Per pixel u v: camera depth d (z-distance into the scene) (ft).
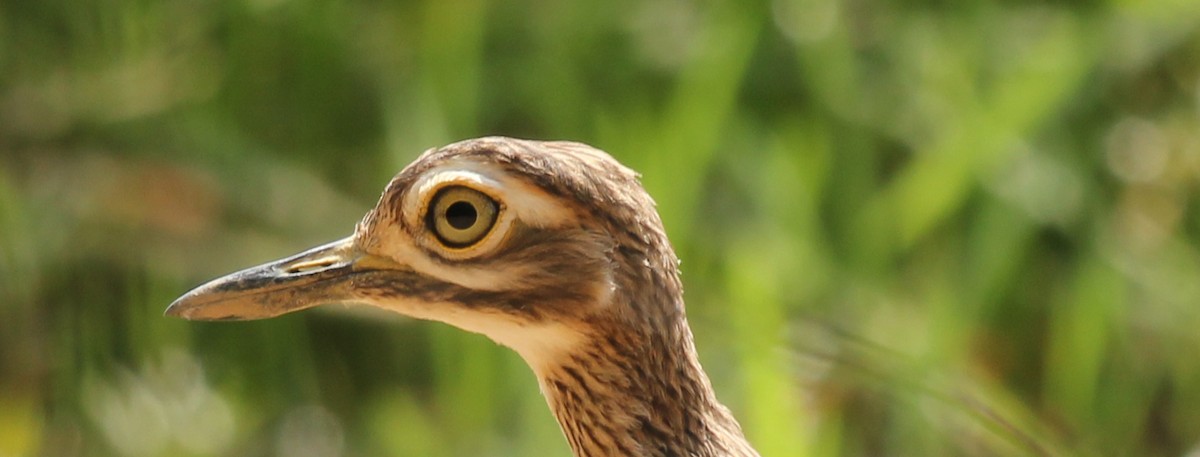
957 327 36.09
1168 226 39.55
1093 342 37.58
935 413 32.96
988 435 32.12
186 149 39.73
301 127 40.70
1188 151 40.16
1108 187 39.52
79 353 38.75
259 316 21.21
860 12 41.14
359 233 21.08
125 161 39.63
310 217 38.93
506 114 40.19
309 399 38.65
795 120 39.19
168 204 38.88
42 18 41.63
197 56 41.57
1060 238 39.11
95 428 38.04
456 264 20.11
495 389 35.19
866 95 39.78
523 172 19.67
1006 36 40.81
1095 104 39.88
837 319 34.86
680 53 39.83
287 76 41.11
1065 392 37.35
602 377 20.20
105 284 39.01
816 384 32.42
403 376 39.04
